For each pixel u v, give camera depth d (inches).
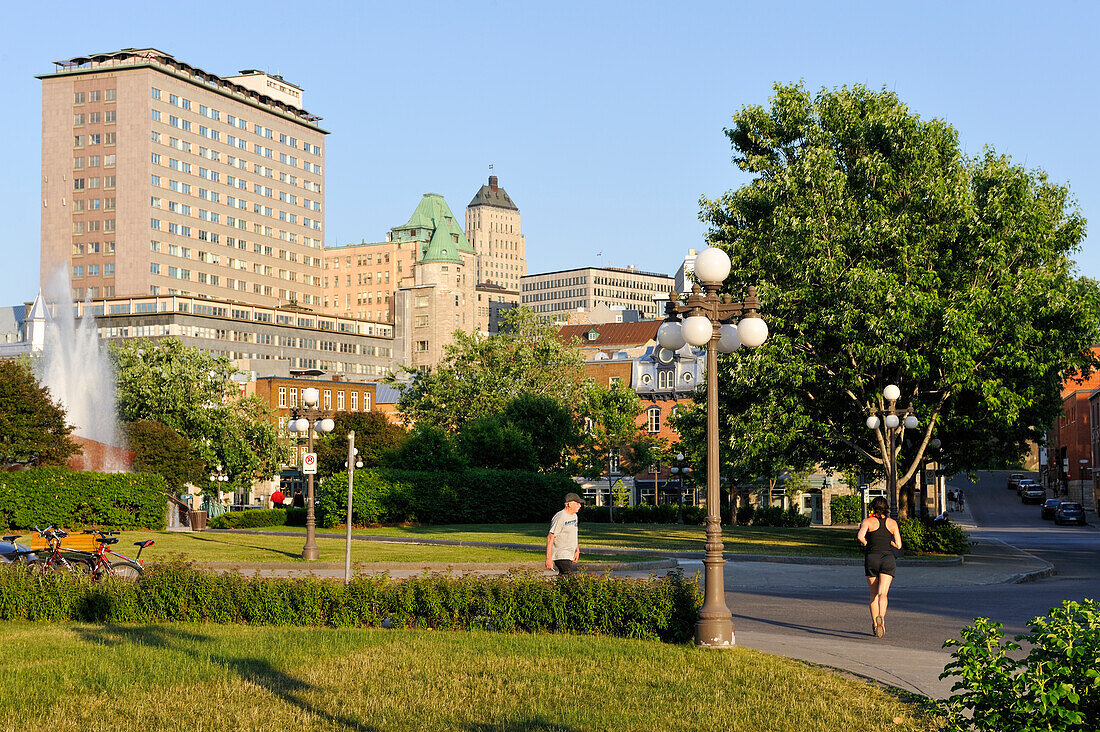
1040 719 282.8
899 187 1398.9
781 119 1488.7
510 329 3294.8
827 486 3403.1
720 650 529.0
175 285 6830.7
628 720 390.6
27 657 504.4
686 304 571.8
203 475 2413.9
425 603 602.9
